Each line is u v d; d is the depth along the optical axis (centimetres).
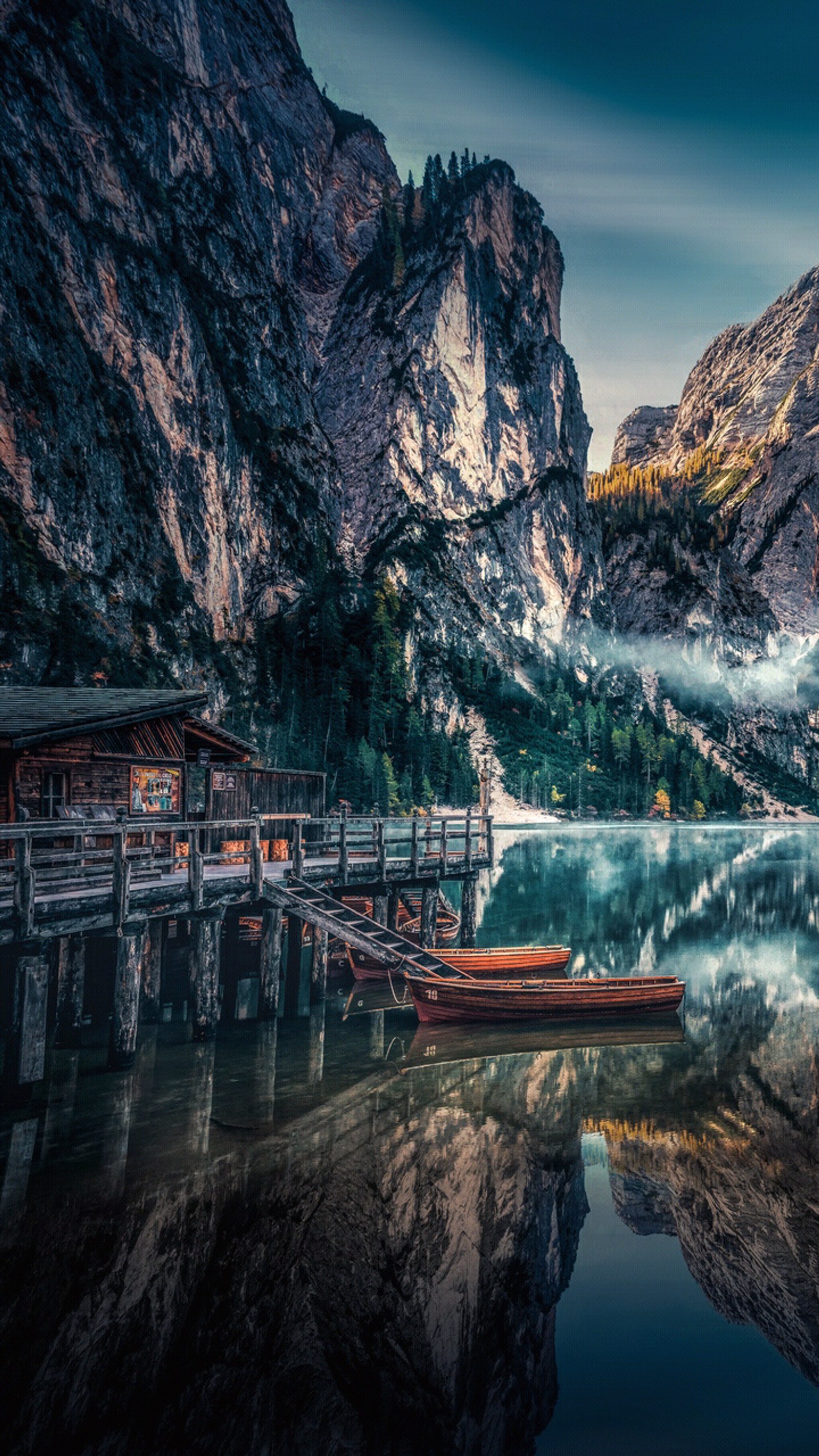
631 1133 1336
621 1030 1962
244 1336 813
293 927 2339
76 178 14162
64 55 15412
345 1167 1173
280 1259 943
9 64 13662
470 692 18625
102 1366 760
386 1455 657
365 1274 930
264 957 1909
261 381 19000
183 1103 1392
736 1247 1012
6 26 14075
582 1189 1146
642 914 3897
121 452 13075
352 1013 2066
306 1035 1847
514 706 19300
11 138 12988
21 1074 1301
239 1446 664
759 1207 1114
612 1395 745
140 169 17088
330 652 14975
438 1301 886
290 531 17200
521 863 6519
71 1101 1377
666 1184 1166
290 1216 1034
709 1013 2139
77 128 14850
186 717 2414
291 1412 703
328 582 16825
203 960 1722
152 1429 688
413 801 12481
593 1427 694
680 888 4944
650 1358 798
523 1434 676
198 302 17800
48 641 9856
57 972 1770
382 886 2586
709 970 2691
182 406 14700
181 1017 1938
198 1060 1628
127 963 1510
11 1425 681
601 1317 866
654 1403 737
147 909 1548
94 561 11844
